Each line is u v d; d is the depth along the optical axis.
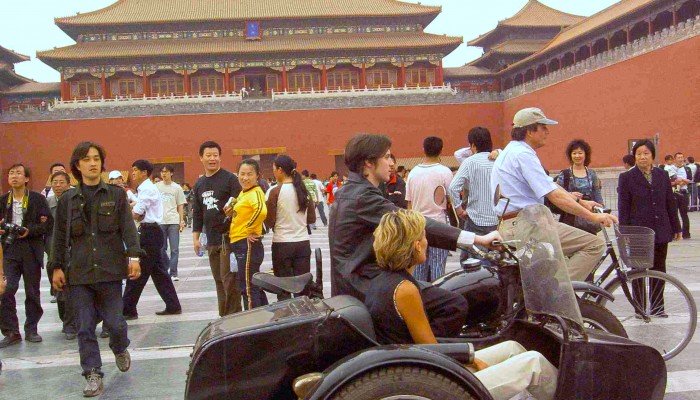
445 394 3.80
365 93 55.72
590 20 49.28
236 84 58.81
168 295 10.21
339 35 59.75
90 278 6.62
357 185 5.00
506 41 61.91
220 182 9.34
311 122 55.41
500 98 57.12
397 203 12.26
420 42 57.53
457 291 5.38
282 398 4.23
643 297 7.06
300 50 56.66
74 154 6.74
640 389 4.46
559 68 51.19
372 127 55.69
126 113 54.44
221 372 4.09
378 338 4.39
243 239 8.61
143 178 10.38
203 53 56.16
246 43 58.19
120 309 6.88
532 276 4.73
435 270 8.53
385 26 60.00
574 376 4.39
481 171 8.57
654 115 36.81
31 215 8.87
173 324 9.54
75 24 56.91
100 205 6.71
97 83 57.66
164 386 6.68
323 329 4.16
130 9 60.41
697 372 6.57
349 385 3.79
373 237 4.84
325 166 55.31
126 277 6.84
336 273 4.87
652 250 6.59
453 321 4.89
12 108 59.22
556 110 48.69
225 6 61.28
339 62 58.03
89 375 6.54
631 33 43.47
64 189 10.25
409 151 55.91
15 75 60.09
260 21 58.72
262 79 61.41
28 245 8.88
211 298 11.55
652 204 8.62
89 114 54.38
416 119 56.06
